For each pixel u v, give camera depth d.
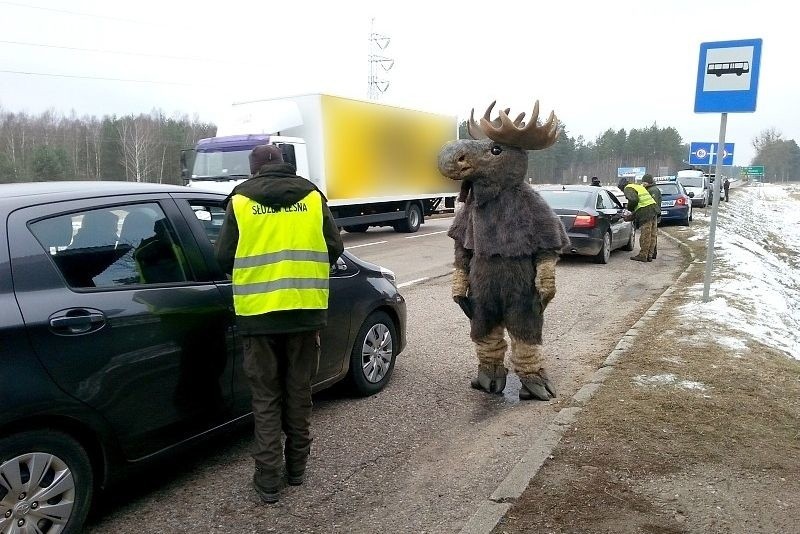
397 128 19.86
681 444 4.21
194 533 3.35
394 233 21.36
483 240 5.17
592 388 5.30
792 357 6.71
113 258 3.44
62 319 3.04
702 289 9.75
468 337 7.39
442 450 4.36
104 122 50.47
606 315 8.66
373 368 5.44
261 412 3.64
